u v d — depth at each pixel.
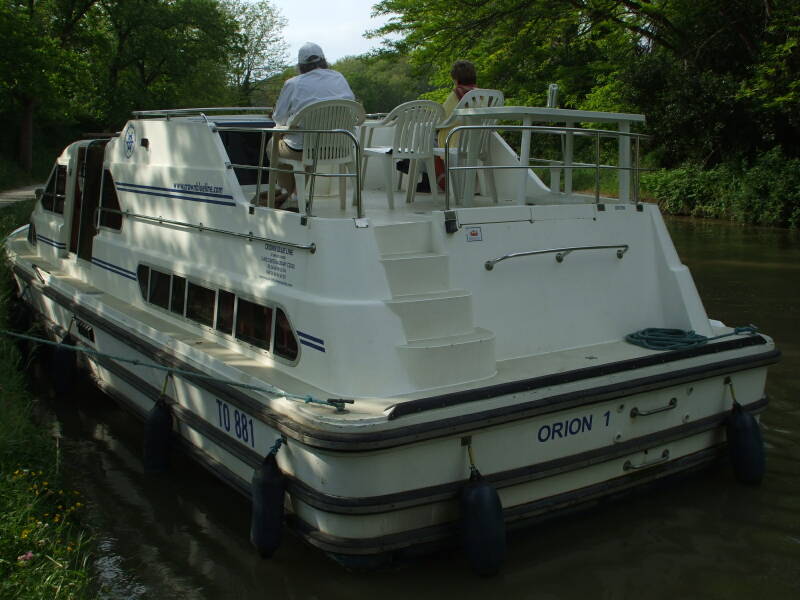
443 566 4.68
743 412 5.55
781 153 23.33
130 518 5.39
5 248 10.42
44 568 4.21
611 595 4.38
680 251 16.50
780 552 4.82
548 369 4.93
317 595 4.43
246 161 6.89
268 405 4.66
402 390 4.50
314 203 6.54
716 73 26.28
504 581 4.52
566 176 6.26
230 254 5.64
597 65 28.03
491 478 4.50
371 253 4.64
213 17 47.00
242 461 5.06
